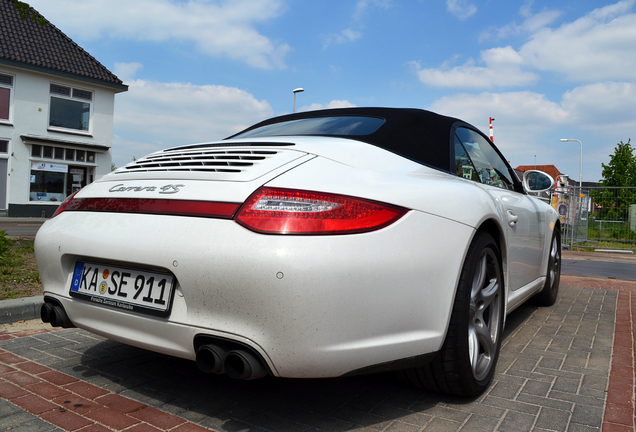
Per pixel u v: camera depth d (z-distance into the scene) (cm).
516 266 306
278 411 206
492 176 313
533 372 262
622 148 2553
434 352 197
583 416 206
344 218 167
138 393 222
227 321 165
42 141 1780
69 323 221
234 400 217
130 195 198
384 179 193
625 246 1327
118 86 1966
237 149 205
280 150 195
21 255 579
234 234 163
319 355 161
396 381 243
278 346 160
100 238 192
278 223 160
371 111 270
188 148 237
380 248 171
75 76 1842
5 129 1706
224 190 176
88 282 207
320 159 189
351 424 195
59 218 221
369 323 170
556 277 448
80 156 1908
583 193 1379
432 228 192
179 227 174
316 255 157
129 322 191
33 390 222
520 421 200
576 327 364
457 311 204
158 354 279
